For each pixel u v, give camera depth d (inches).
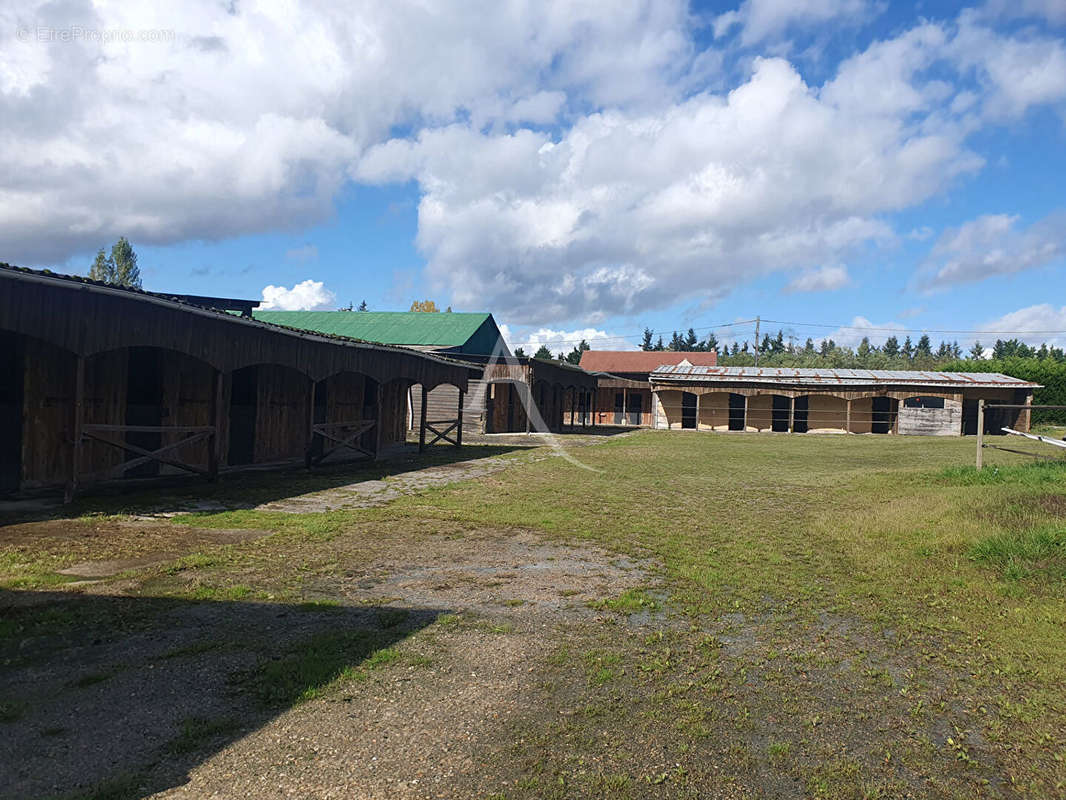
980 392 1278.3
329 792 96.8
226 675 135.8
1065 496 328.8
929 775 107.8
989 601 202.4
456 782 100.9
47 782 96.3
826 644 165.9
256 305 725.3
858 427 1283.2
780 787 103.2
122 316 320.5
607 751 111.9
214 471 392.5
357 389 671.8
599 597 201.6
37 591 184.7
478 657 150.9
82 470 370.0
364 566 228.5
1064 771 110.0
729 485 480.1
